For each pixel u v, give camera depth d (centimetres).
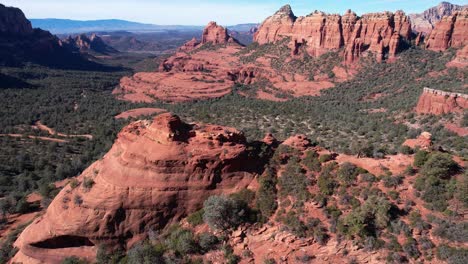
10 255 4356
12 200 6016
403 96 12619
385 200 3638
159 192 4078
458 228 3378
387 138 8725
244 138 4678
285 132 9738
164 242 3903
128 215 4056
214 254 3703
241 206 3975
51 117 13300
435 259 3256
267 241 3703
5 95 16112
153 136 4347
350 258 3419
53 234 4038
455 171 3994
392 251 3372
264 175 4403
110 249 4000
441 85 12450
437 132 8619
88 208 4038
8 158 8731
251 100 15150
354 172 4162
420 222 3509
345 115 11656
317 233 3572
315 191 4066
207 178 4247
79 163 8250
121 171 4188
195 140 4362
